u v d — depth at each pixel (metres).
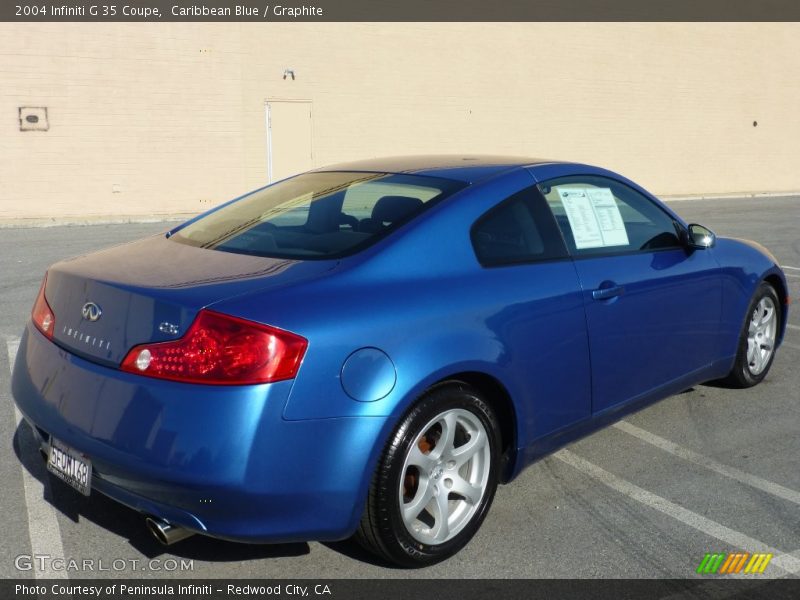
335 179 3.86
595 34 21.00
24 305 7.52
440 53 18.78
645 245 4.12
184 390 2.62
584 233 3.80
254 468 2.60
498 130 20.00
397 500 2.90
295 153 17.52
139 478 2.67
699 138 23.55
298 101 17.34
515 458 3.40
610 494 3.75
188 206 16.61
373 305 2.88
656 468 4.04
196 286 2.83
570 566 3.14
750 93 24.25
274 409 2.62
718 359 4.67
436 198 3.39
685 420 4.67
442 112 19.08
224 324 2.63
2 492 3.64
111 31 15.30
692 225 4.39
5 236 12.70
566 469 4.01
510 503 3.65
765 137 24.88
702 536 3.38
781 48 24.56
